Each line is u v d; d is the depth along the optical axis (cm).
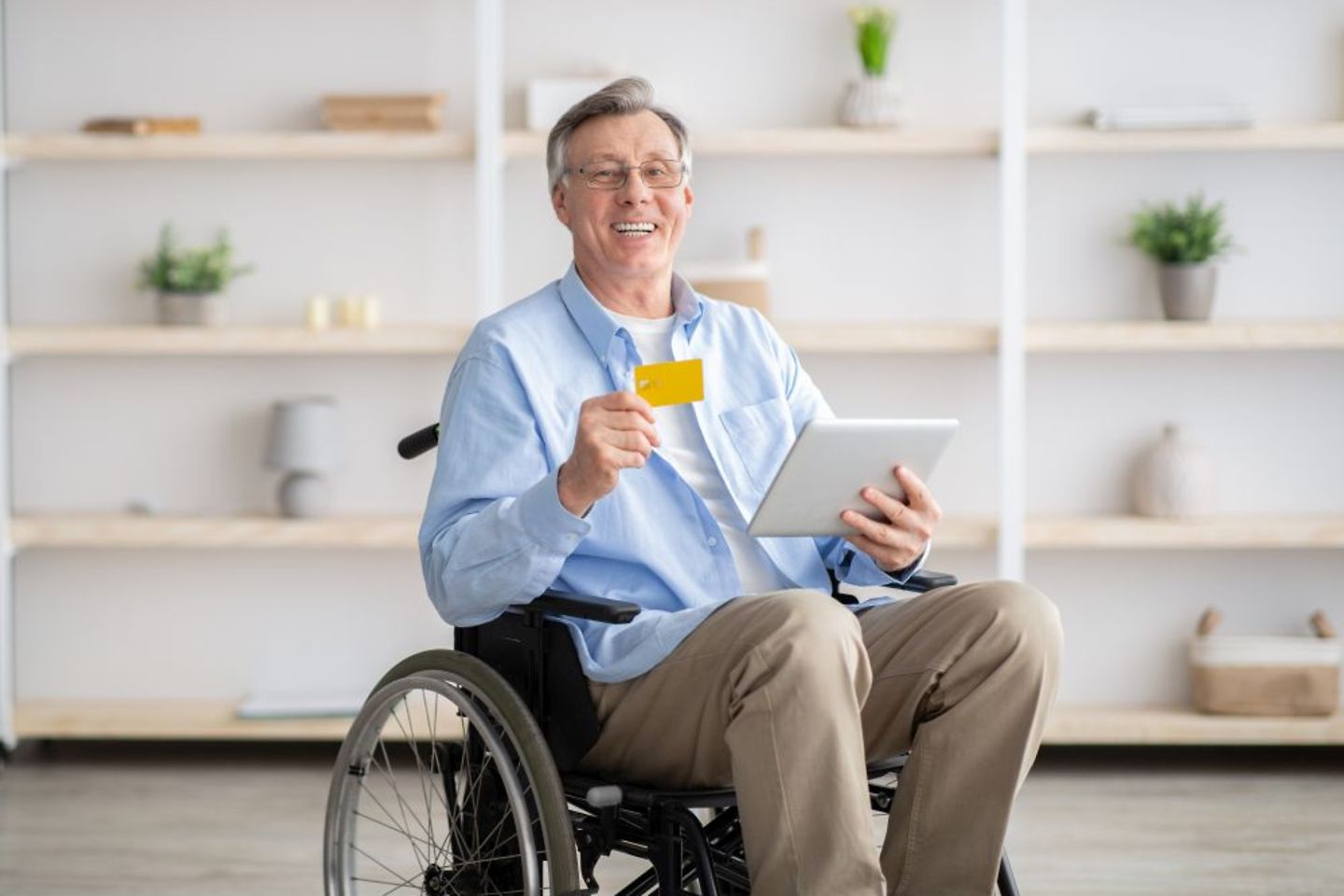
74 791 468
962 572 518
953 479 518
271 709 497
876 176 511
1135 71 507
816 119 509
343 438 514
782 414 296
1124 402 516
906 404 516
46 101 514
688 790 253
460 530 265
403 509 522
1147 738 486
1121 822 435
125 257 518
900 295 514
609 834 253
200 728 496
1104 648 521
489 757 270
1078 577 520
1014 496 480
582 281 293
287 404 500
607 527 274
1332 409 515
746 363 299
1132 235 501
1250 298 512
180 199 518
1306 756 508
